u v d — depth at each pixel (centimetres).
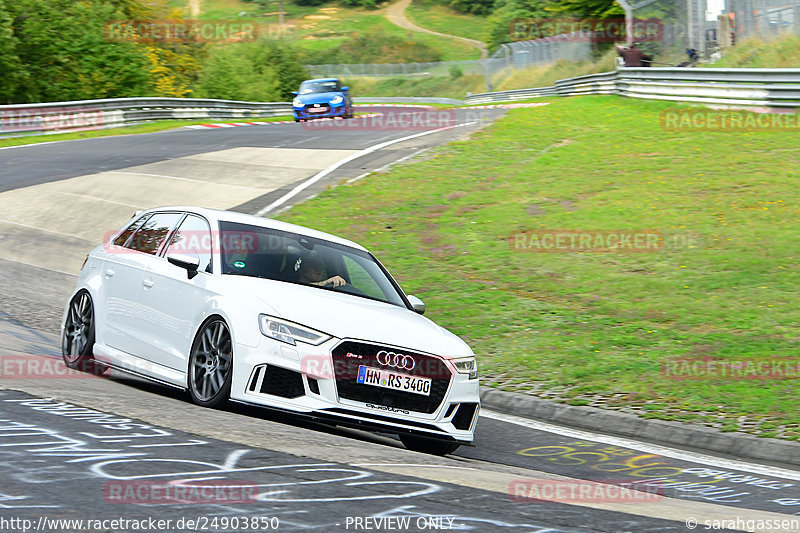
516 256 5300
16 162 8594
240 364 2325
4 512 1307
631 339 3950
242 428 2098
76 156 9006
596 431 3048
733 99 9212
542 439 2858
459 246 5544
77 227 6053
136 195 6906
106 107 13238
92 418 2016
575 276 4925
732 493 2275
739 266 4906
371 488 1655
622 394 3303
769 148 7338
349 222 6094
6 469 1541
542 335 4056
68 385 2466
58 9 16262
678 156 7381
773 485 2394
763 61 10888
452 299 4616
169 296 2627
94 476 1543
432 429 2377
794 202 5928
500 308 4466
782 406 3123
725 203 6034
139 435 1892
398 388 2334
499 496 1727
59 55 15988
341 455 1952
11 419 1922
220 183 7356
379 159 8181
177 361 2534
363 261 2909
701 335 3981
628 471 2491
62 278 4925
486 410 3262
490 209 6306
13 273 4928
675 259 5091
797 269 4816
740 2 12256
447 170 7519
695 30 13325
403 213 6297
